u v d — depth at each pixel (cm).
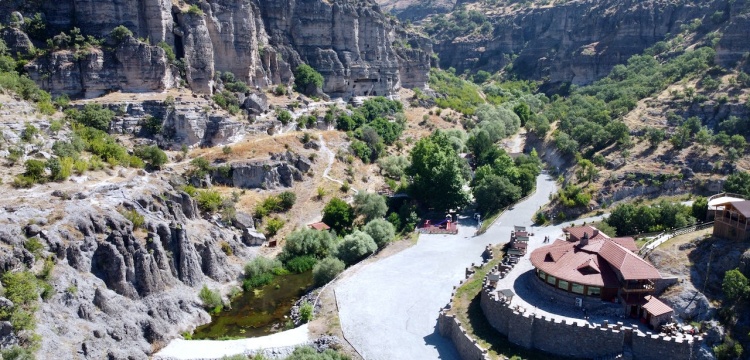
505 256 9194
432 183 11894
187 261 8562
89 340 6594
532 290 7675
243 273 9431
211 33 13912
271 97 14988
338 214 11012
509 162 12794
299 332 7362
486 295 7388
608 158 12100
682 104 12812
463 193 11725
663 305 6738
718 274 7538
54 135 9612
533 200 11981
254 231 10475
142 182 9369
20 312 6144
